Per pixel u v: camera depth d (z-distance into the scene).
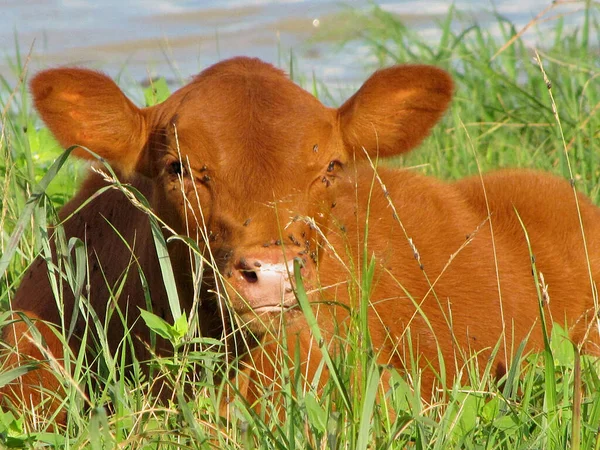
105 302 10.12
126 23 27.50
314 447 7.75
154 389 9.48
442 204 12.66
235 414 7.77
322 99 20.06
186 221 9.09
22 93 15.75
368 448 7.83
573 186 9.62
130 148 9.96
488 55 20.25
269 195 9.05
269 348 9.87
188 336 8.63
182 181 9.31
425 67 10.47
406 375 9.70
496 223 12.95
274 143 9.20
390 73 10.45
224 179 9.12
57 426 8.72
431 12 27.53
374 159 10.86
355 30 23.91
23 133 13.62
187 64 23.86
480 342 11.78
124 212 10.30
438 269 11.92
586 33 19.83
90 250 10.41
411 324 11.56
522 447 7.83
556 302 12.70
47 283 10.31
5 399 9.20
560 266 12.90
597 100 18.00
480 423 8.29
